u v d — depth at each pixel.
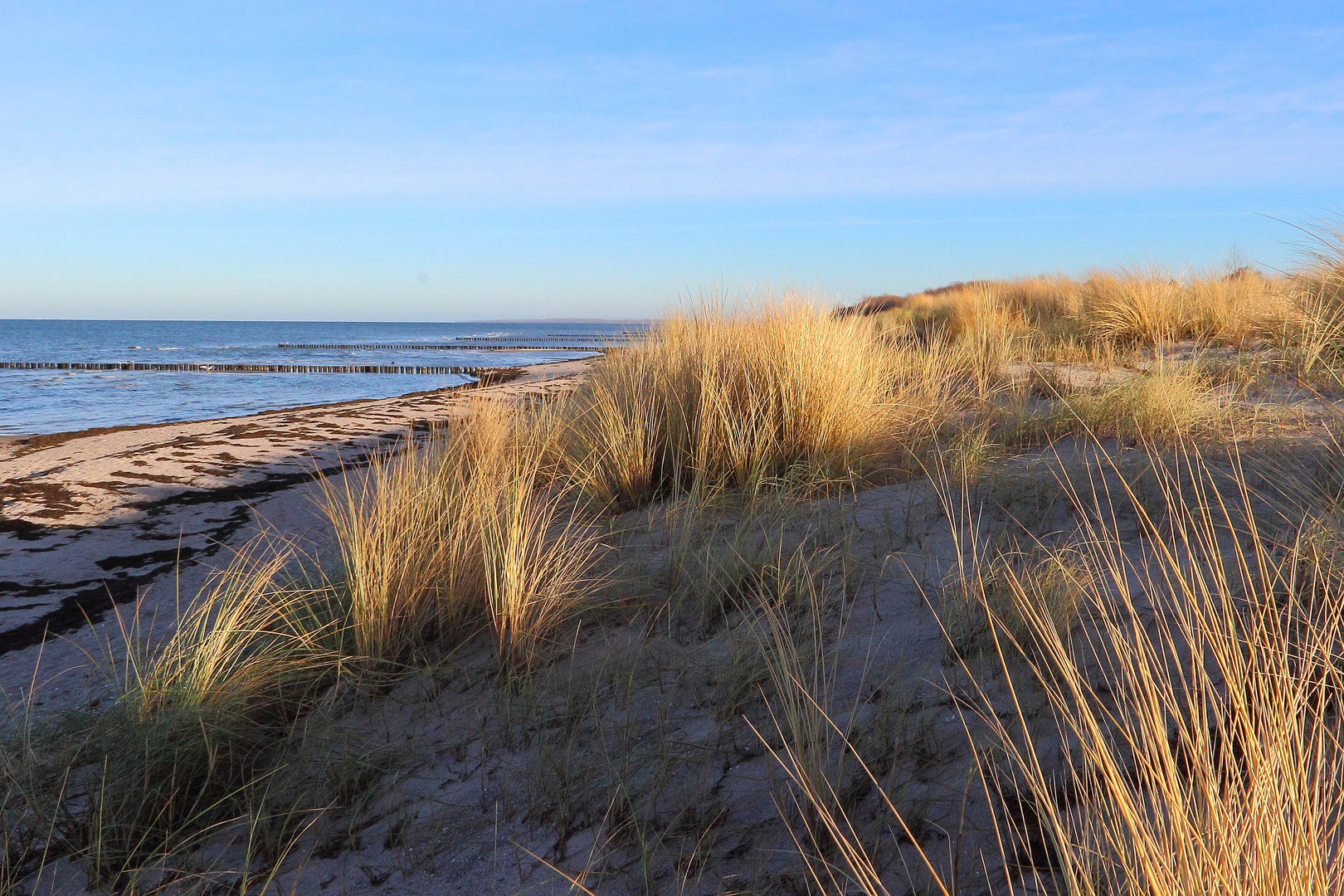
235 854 2.22
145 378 27.41
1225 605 1.62
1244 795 1.38
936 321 13.91
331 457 7.55
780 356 5.27
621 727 2.47
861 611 2.89
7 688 3.29
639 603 3.32
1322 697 1.52
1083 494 3.56
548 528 4.30
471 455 4.99
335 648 3.24
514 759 2.44
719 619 3.10
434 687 3.00
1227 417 4.44
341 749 2.63
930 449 4.77
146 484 6.47
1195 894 1.24
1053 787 1.79
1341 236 7.05
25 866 2.28
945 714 2.21
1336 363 5.63
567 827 2.09
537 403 6.88
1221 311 8.47
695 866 1.87
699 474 4.60
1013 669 2.32
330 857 2.16
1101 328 9.12
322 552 4.60
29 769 2.42
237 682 2.85
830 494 4.38
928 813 1.86
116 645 3.67
